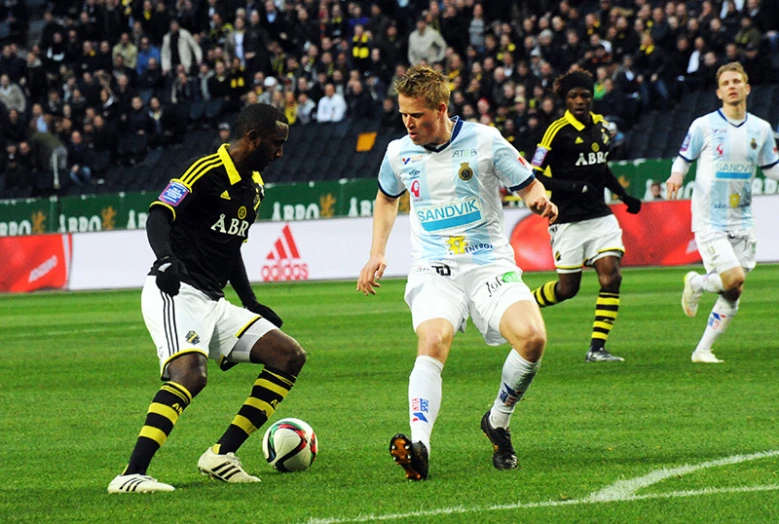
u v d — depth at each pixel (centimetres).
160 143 9062
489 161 1647
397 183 1744
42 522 1388
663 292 5275
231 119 9012
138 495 1535
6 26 10619
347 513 1382
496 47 8044
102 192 8950
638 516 1320
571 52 7675
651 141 7425
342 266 7200
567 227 3133
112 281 7612
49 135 9056
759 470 1581
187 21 9538
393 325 4353
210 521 1362
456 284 1684
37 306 6309
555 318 4362
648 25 7694
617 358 3005
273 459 1695
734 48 7300
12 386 2959
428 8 8706
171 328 1598
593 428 2014
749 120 2902
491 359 3219
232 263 1691
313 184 7681
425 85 1611
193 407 2466
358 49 8506
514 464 1664
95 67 9650
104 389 2845
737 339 3431
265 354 1678
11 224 8650
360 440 1978
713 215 2908
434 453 1817
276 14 9094
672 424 2025
